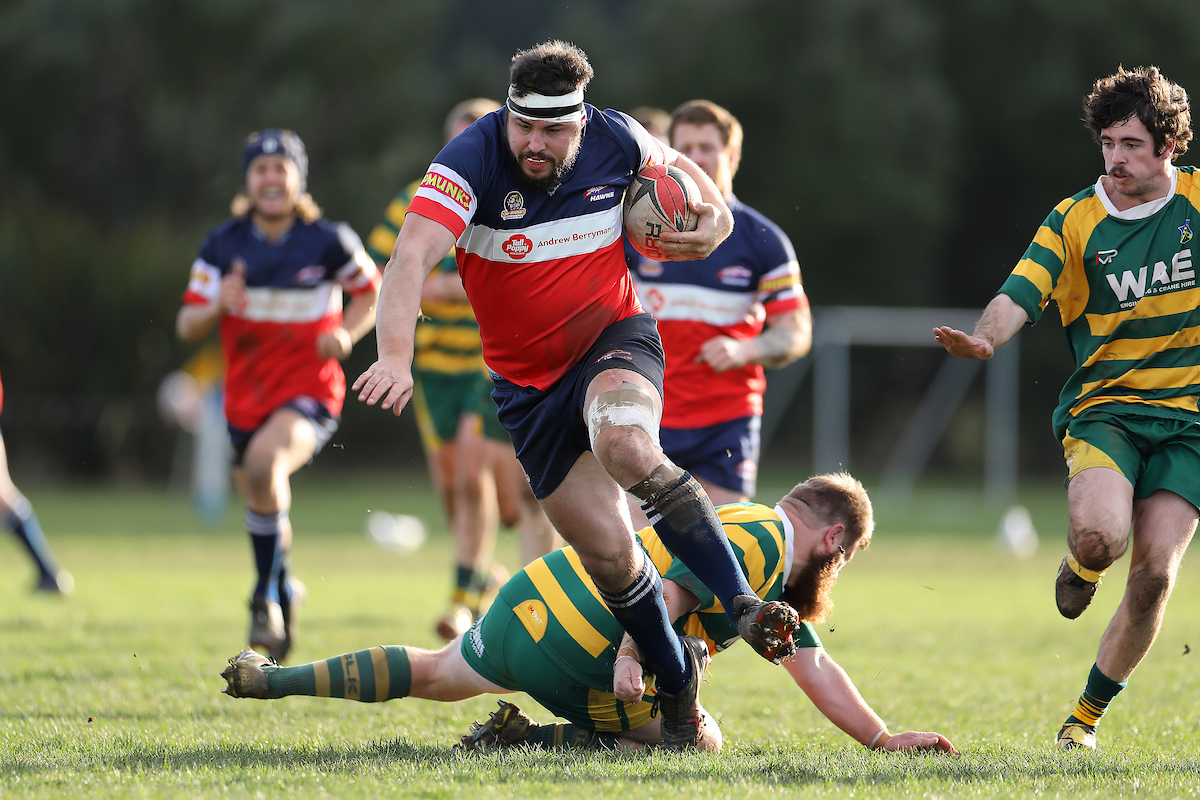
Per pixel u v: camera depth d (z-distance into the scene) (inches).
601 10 5374.0
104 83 4222.4
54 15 4557.1
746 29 4515.3
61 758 529.3
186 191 4222.4
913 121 4446.4
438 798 450.9
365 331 1030.4
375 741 596.7
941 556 2022.6
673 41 4594.0
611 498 533.0
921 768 518.9
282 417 965.8
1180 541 600.7
